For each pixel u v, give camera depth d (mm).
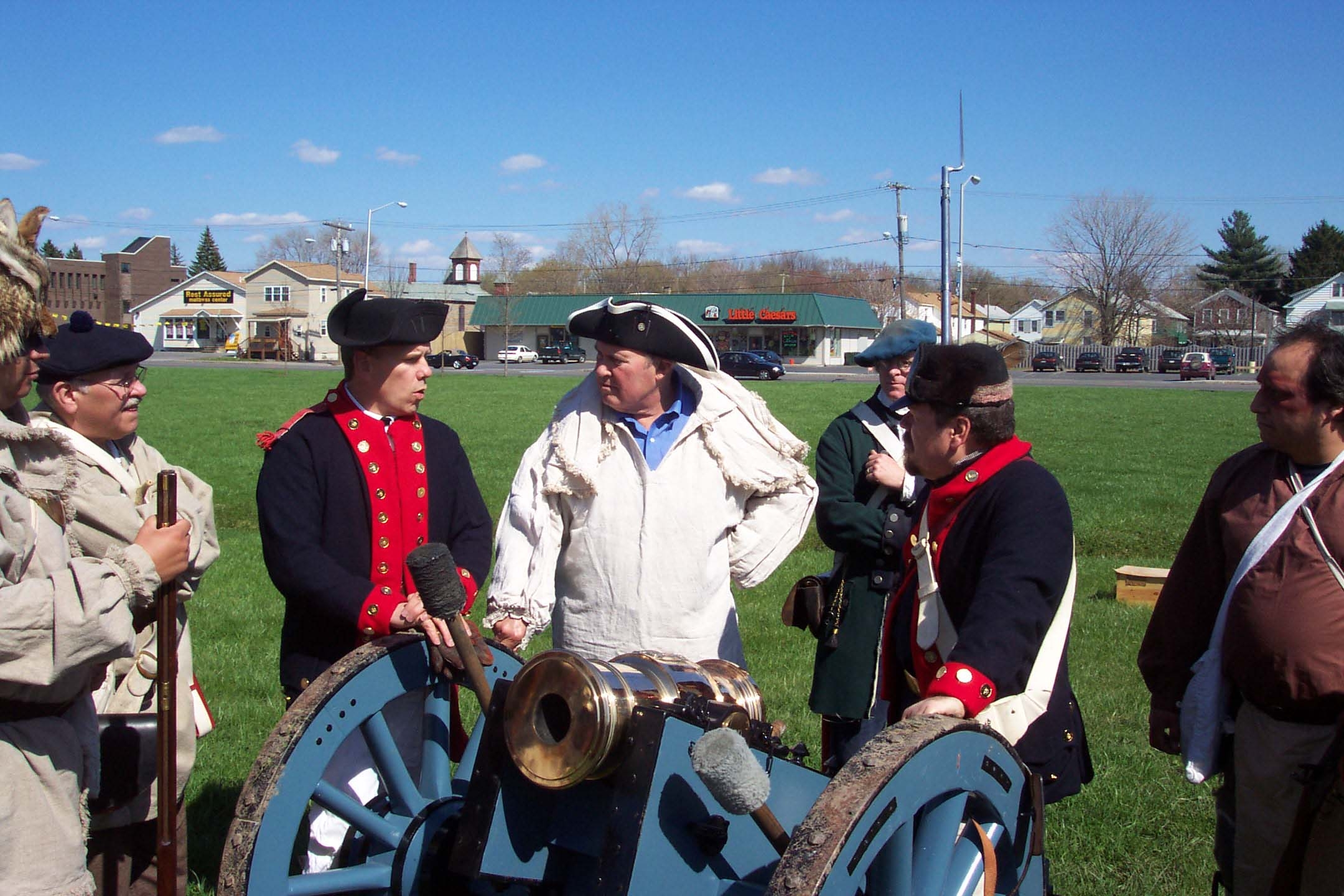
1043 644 2781
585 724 2277
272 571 3357
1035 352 75375
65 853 2496
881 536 3844
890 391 4059
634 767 2309
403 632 3113
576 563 3514
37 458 2893
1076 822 4477
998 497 2742
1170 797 4711
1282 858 2693
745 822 2457
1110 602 8789
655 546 3434
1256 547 2783
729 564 3639
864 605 3893
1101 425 30141
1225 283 95125
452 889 2652
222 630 7453
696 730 2359
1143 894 3941
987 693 2457
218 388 41969
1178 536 12562
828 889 1969
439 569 2596
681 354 3422
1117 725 5672
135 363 3238
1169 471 19469
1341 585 2684
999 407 2779
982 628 2533
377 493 3432
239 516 13211
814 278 101062
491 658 2760
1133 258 83562
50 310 2650
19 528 2389
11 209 2492
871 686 3857
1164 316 89938
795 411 33281
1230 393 46250
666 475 3473
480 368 68625
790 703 5992
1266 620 2734
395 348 3439
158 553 2598
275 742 2578
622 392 3420
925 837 2328
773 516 3609
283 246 118062
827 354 80625
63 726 2523
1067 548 2707
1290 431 2762
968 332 87000
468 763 3006
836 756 3992
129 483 3184
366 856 2889
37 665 2330
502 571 3391
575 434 3504
